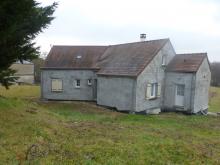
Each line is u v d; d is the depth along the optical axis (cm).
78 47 3672
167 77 2964
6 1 958
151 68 2752
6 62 1123
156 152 1059
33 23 1156
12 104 1516
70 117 1847
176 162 988
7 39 1023
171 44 3041
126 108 2652
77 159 881
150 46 2934
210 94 5325
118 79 2730
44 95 3425
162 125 1900
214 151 1206
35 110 1614
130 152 1017
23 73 6291
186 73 2791
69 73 3369
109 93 2834
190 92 2767
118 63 2959
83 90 3356
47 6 1240
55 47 3688
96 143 1088
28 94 3928
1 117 1202
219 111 3422
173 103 2920
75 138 1137
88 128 1377
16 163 791
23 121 1217
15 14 1021
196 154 1099
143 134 1384
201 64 2822
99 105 2967
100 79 2950
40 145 967
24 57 1220
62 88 3394
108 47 3638
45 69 3394
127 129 1495
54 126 1272
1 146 909
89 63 3388
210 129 1933
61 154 910
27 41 1215
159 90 2919
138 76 2583
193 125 2056
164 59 2961
